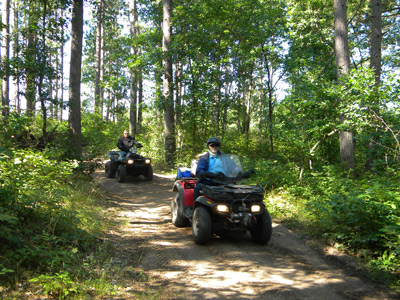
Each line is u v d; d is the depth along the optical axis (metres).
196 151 16.27
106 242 5.18
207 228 5.40
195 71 15.39
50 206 5.46
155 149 18.12
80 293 3.47
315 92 9.70
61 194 6.08
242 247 5.52
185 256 5.05
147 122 22.62
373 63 11.83
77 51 11.85
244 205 5.31
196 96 15.45
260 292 3.81
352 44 16.27
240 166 5.98
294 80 11.89
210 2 14.85
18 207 4.66
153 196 10.25
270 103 14.38
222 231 6.01
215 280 4.15
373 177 7.89
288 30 14.05
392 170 7.65
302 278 4.24
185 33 15.60
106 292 3.64
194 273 4.39
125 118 32.94
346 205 5.38
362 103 8.11
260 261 4.86
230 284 4.03
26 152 6.62
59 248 4.42
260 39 13.58
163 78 17.92
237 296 3.70
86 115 29.83
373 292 3.84
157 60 15.94
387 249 4.83
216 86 15.79
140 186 11.78
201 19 15.44
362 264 4.61
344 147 9.83
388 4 18.22
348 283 4.08
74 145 11.30
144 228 6.67
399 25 18.25
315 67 12.49
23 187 5.60
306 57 12.94
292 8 13.80
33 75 10.94
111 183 12.12
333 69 11.77
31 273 3.62
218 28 15.03
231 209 5.30
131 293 3.69
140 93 28.92
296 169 10.22
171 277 4.24
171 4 16.80
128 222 7.05
